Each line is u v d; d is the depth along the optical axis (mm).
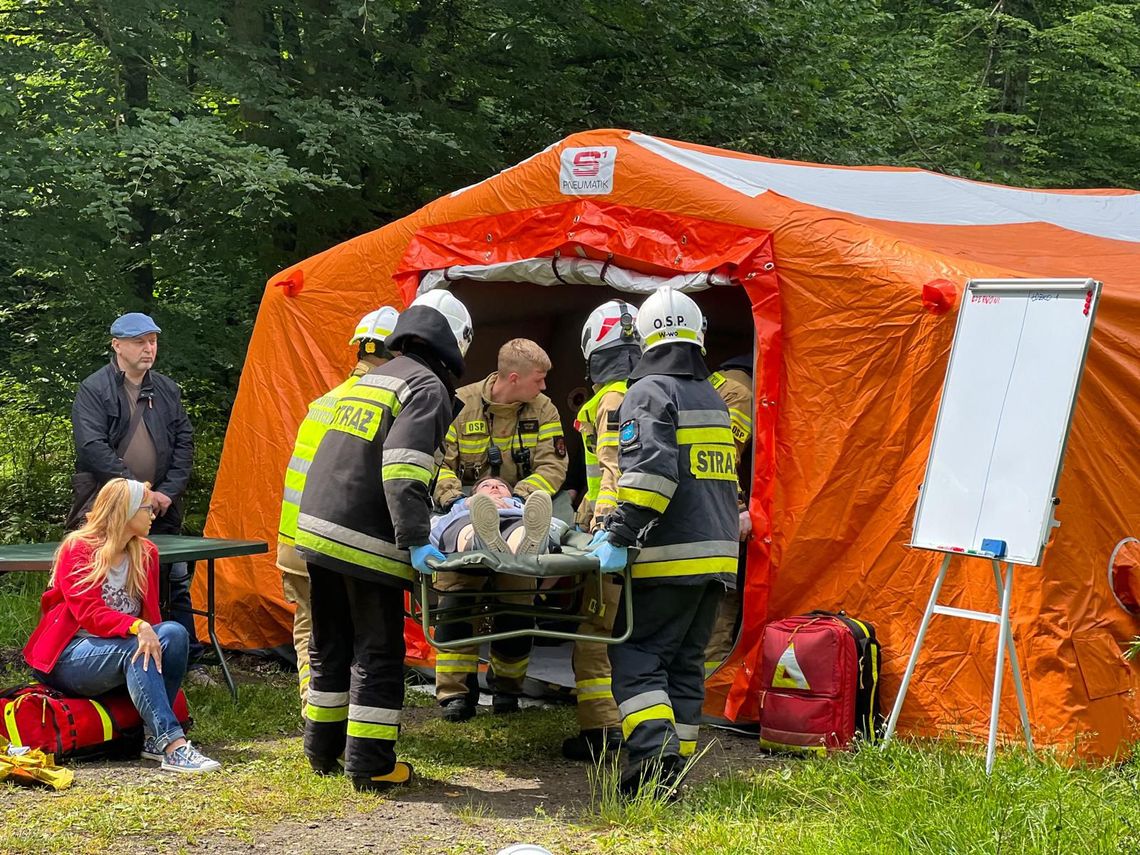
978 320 5695
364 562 5137
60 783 5238
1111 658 5879
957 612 5562
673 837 4715
